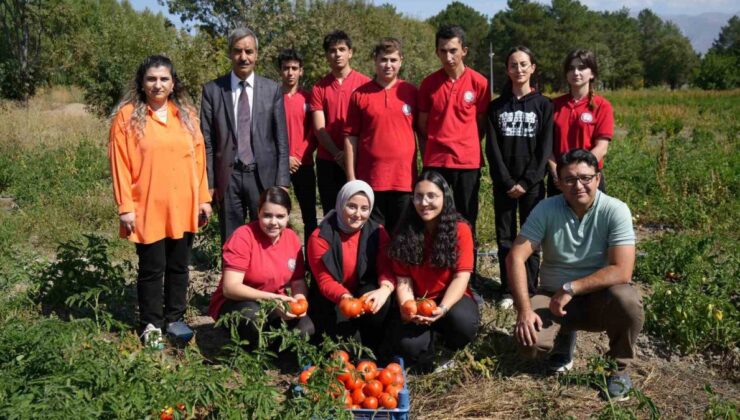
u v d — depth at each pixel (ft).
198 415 12.46
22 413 9.60
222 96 17.87
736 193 32.96
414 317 14.51
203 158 16.88
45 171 36.86
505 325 17.83
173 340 16.49
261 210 15.29
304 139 22.56
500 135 19.02
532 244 15.08
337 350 13.56
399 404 12.98
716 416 13.02
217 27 98.58
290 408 11.89
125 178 15.62
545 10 304.30
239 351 12.67
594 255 14.88
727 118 99.96
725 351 16.44
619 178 34.22
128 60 55.57
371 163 19.12
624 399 14.10
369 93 19.15
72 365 11.26
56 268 18.34
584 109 19.24
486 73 321.93
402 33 138.51
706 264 21.21
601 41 315.99
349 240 15.61
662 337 17.19
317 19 89.04
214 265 22.62
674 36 382.01
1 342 12.11
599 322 14.70
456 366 15.10
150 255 16.07
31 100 97.71
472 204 19.65
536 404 13.91
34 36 123.44
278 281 15.75
